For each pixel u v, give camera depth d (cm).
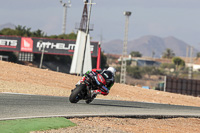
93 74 3812
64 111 3600
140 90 10656
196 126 4119
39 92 5416
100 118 3600
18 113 3144
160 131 3375
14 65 11356
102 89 3831
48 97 4581
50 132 2627
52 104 3969
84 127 2970
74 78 10981
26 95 4453
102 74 3822
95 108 4131
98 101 5025
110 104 4866
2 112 3084
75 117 3375
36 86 6650
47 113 3344
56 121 3008
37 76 9531
